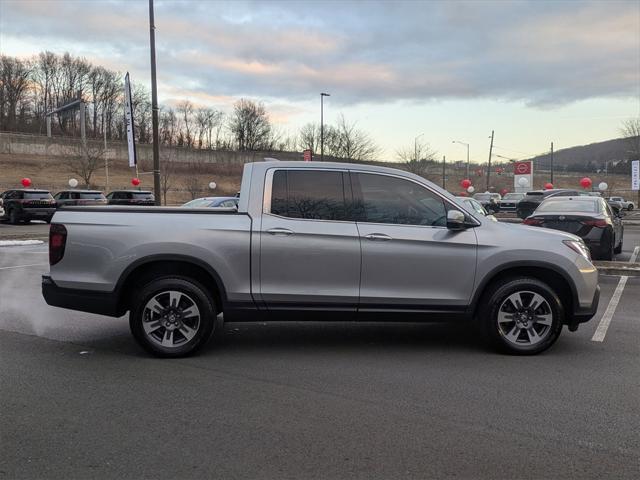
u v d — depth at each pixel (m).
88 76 104.00
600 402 4.34
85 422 3.95
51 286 5.46
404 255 5.45
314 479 3.18
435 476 3.21
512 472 3.26
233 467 3.31
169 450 3.52
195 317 5.48
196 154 84.00
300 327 6.84
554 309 5.52
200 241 5.36
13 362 5.35
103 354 5.63
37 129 96.44
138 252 5.34
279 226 5.41
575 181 99.06
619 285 10.01
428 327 6.87
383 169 5.63
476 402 4.34
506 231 5.61
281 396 4.47
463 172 98.00
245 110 106.12
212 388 4.65
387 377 4.94
